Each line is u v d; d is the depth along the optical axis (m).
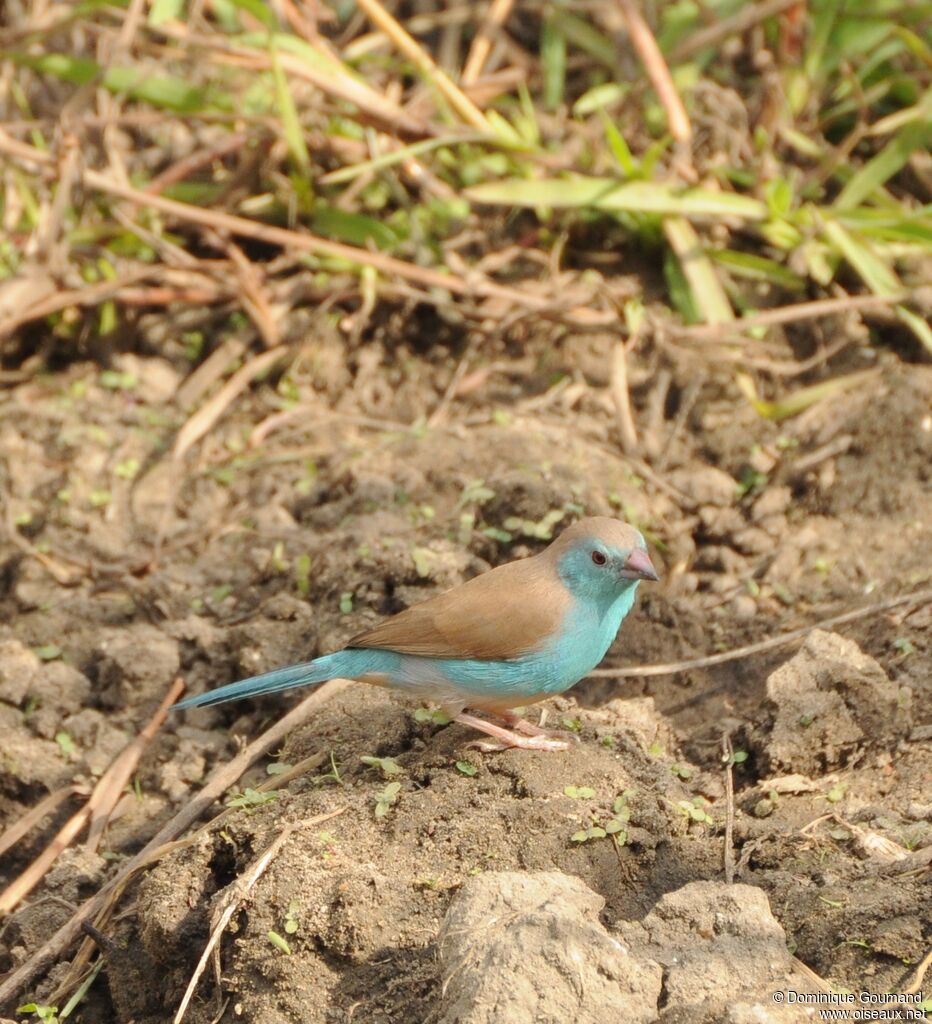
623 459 12.39
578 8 15.30
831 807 8.77
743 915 7.48
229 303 14.17
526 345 13.72
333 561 11.02
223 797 9.52
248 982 7.80
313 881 8.02
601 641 9.24
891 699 9.33
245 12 15.18
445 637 9.02
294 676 9.35
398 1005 7.46
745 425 12.80
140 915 8.55
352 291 13.94
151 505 12.57
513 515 11.35
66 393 13.66
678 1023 6.79
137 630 11.07
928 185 14.58
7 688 10.67
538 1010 6.79
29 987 8.73
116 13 14.76
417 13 16.28
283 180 14.59
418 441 12.59
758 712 9.55
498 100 15.44
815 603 11.03
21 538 12.23
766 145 14.05
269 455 12.88
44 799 10.12
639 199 13.50
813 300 13.76
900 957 7.32
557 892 7.34
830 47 14.68
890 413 12.23
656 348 13.24
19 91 15.34
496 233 14.45
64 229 13.76
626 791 8.52
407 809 8.51
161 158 15.22
